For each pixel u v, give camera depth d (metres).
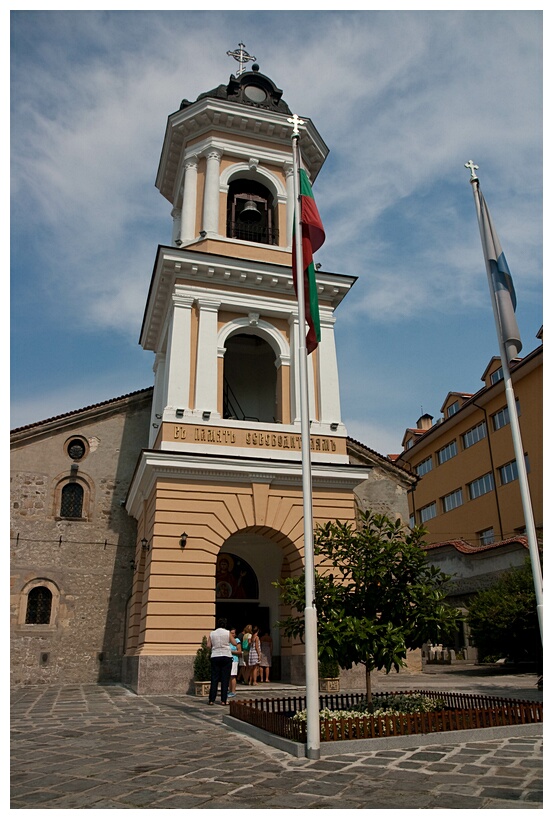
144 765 7.02
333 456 18.80
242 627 19.56
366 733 7.86
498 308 10.74
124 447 23.45
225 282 19.47
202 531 16.66
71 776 6.54
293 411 19.11
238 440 17.97
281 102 22.62
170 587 15.93
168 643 15.47
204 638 15.66
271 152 21.86
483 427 34.44
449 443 38.03
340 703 10.55
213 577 16.39
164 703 13.16
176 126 21.77
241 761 7.18
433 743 7.91
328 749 7.48
